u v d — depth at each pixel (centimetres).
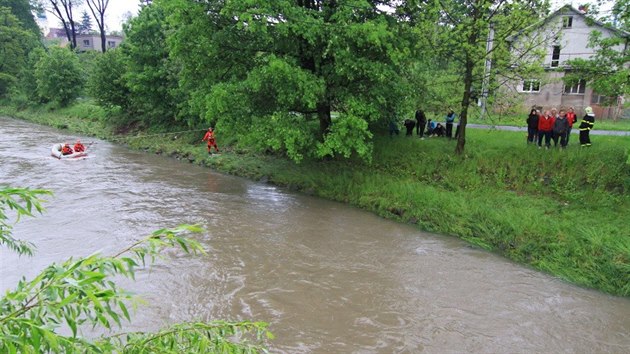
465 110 1680
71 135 3309
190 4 1577
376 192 1538
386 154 1820
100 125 3506
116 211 1409
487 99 1617
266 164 2028
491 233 1210
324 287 956
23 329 180
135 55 2891
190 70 1792
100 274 191
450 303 908
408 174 1678
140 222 1309
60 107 4375
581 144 1606
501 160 1592
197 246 246
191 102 1847
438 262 1102
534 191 1441
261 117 1662
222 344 261
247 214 1434
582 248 1066
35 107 4681
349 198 1577
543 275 1042
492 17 1530
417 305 895
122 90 3253
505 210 1291
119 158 2378
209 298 893
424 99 1731
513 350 756
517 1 1480
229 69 1775
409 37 1614
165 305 859
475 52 1541
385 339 776
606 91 1419
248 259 1084
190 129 2834
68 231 1207
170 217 1370
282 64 1391
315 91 1447
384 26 1433
